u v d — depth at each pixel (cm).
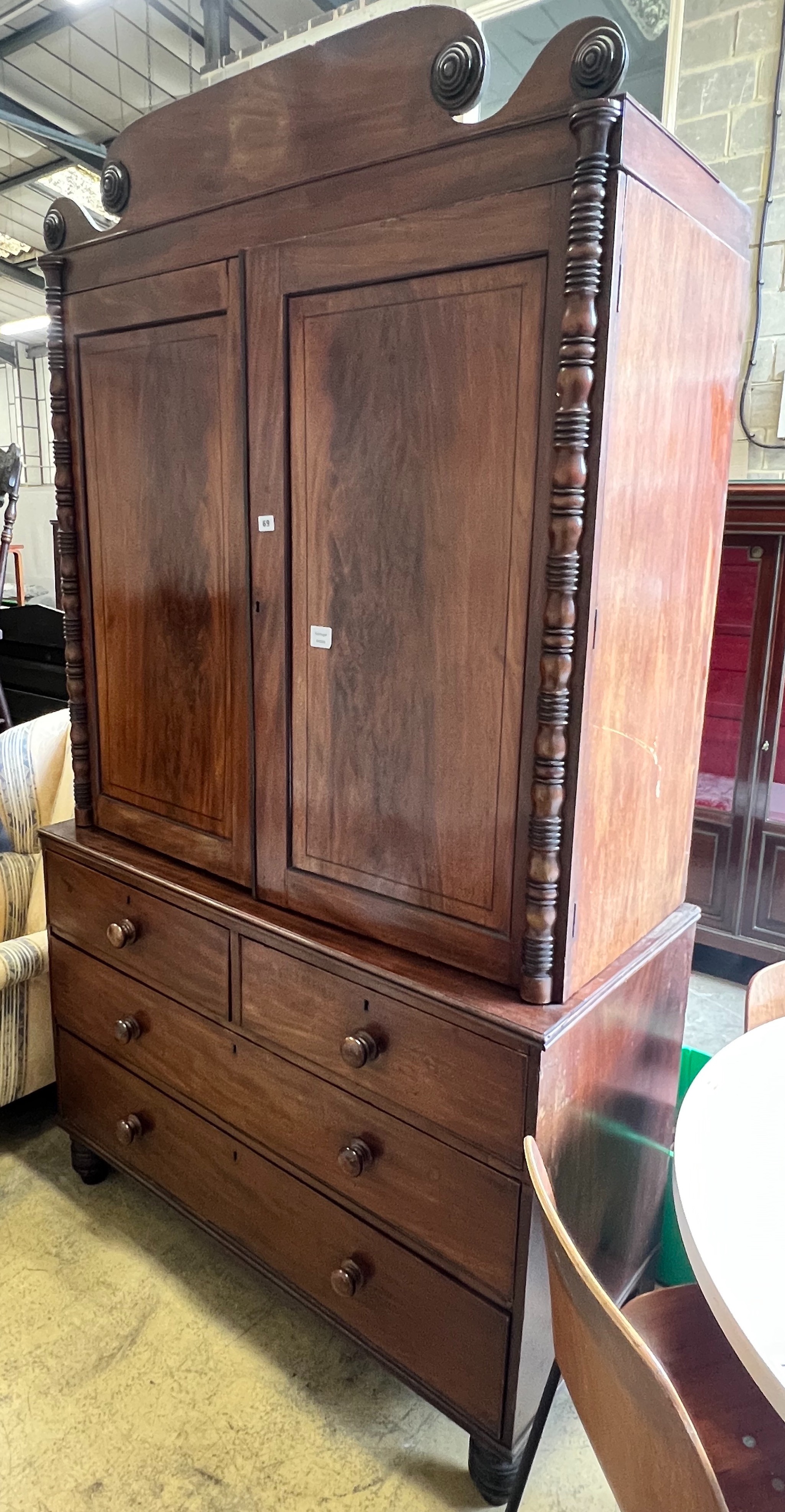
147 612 142
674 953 129
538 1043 98
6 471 324
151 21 438
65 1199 175
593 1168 118
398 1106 115
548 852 98
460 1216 112
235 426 121
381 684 111
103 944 158
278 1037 130
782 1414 61
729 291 111
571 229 84
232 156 113
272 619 122
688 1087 155
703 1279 72
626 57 79
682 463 107
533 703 98
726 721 227
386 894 118
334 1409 133
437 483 101
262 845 132
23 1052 183
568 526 89
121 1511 118
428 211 96
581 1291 68
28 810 205
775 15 211
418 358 100
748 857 226
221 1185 147
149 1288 153
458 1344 115
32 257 792
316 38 310
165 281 126
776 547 210
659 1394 60
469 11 268
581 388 85
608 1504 120
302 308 109
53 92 519
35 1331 144
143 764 151
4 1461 124
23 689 343
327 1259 132
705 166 100
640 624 104
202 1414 131
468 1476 123
